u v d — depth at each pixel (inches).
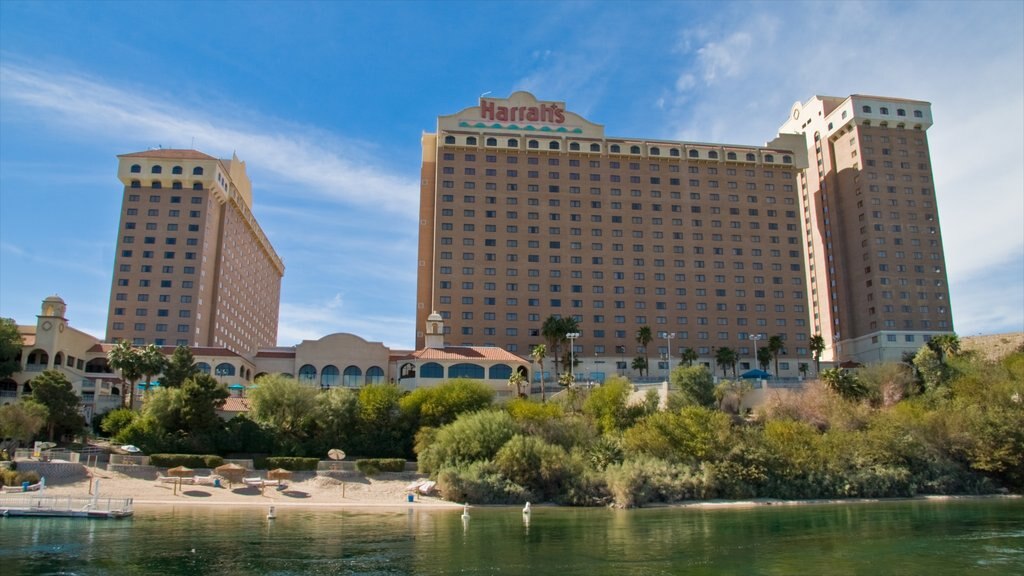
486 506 2731.3
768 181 7249.0
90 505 2256.4
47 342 4101.9
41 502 2188.7
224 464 2960.1
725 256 6983.3
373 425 3486.7
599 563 1620.3
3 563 1509.6
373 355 4872.0
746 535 2011.6
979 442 3260.3
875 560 1683.1
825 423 3639.3
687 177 7145.7
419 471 3073.3
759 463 3051.2
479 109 6998.0
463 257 6594.5
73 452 2891.2
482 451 3004.4
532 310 6569.9
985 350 6176.2
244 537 1863.9
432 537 1921.8
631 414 3651.6
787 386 4355.3
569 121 7101.4
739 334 6796.3
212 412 3233.3
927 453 3275.1
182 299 6368.1
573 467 2920.8
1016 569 1593.3
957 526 2201.0
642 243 6899.6
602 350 6560.0
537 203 6835.6
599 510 2667.3
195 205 6569.9
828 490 3043.8
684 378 4033.0
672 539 1937.7
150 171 6565.0
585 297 6673.2
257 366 4894.2
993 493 3196.4
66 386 3371.1
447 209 6678.2
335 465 3075.8
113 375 4490.7
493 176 6830.7
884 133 7347.4
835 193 7642.7
